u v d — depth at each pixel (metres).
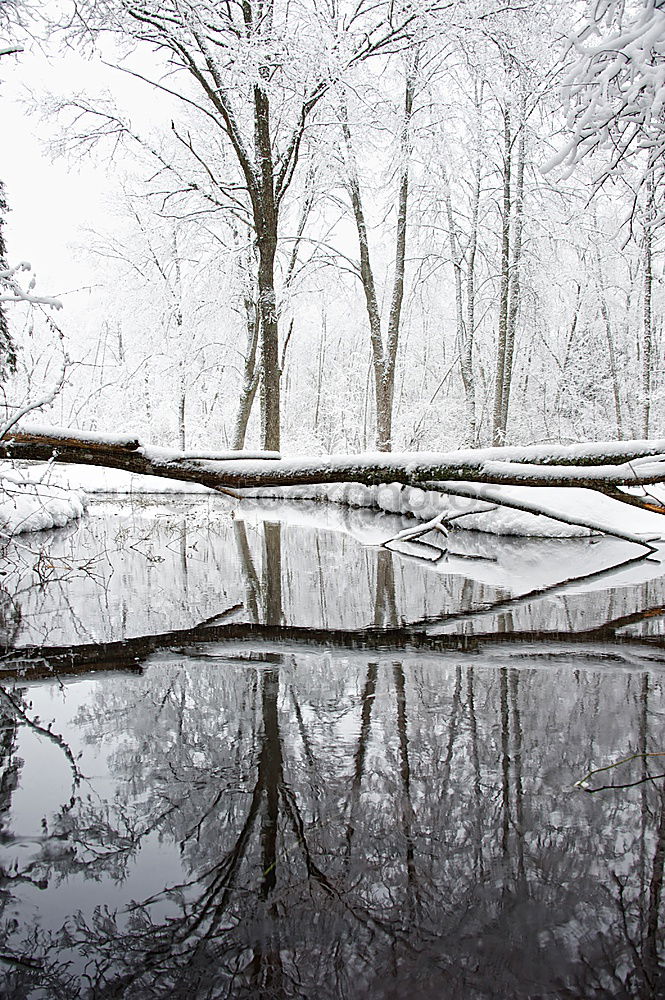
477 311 21.98
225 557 8.17
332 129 15.04
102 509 15.34
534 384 26.41
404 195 15.56
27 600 5.83
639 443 6.01
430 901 1.86
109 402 26.08
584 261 18.08
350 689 3.53
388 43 11.81
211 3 10.34
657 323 26.28
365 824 2.23
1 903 1.86
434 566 7.54
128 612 5.35
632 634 4.69
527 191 16.28
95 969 1.62
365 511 14.98
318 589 6.26
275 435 12.16
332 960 1.62
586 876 1.95
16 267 5.13
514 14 11.37
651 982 1.57
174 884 1.93
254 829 2.20
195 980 1.59
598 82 4.97
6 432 5.58
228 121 12.02
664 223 6.30
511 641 4.51
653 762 2.67
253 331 17.61
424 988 1.55
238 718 3.13
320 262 16.75
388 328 15.98
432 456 6.30
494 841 2.13
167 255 18.16
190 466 6.16
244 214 15.49
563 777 2.54
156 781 2.53
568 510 10.12
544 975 1.58
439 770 2.60
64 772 2.60
